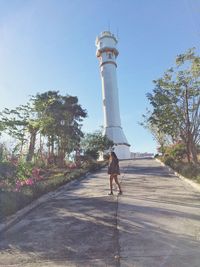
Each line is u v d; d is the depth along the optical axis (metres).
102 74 64.81
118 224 9.65
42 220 10.94
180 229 8.78
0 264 7.21
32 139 27.72
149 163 35.53
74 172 25.06
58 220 10.75
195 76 22.91
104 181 21.22
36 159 27.11
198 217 9.93
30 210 12.67
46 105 30.50
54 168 30.22
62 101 37.84
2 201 11.94
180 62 22.75
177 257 6.83
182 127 24.48
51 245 8.27
